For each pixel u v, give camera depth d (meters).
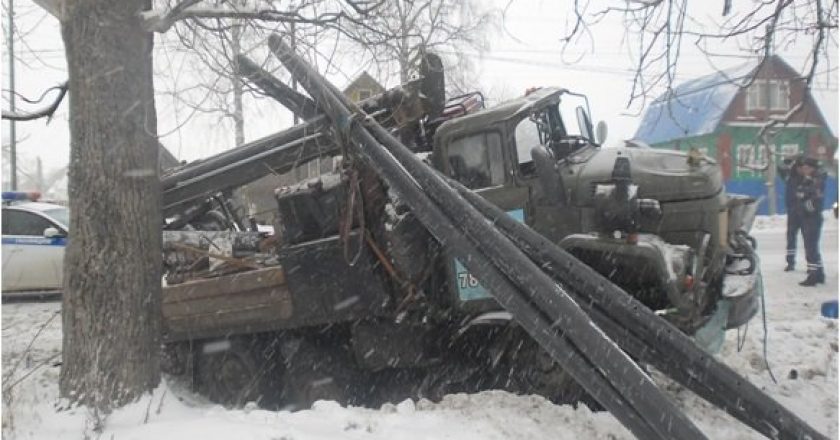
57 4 5.64
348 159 5.75
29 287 11.77
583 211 5.89
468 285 6.23
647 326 4.66
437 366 6.65
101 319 5.42
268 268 6.57
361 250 5.95
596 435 4.86
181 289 7.17
